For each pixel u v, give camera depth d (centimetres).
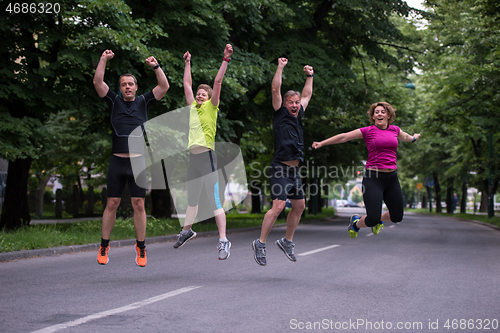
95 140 2375
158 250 996
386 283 606
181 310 437
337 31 1883
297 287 563
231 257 865
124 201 1622
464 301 502
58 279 602
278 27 1700
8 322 388
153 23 1216
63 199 3200
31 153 1080
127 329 372
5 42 1130
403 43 1955
